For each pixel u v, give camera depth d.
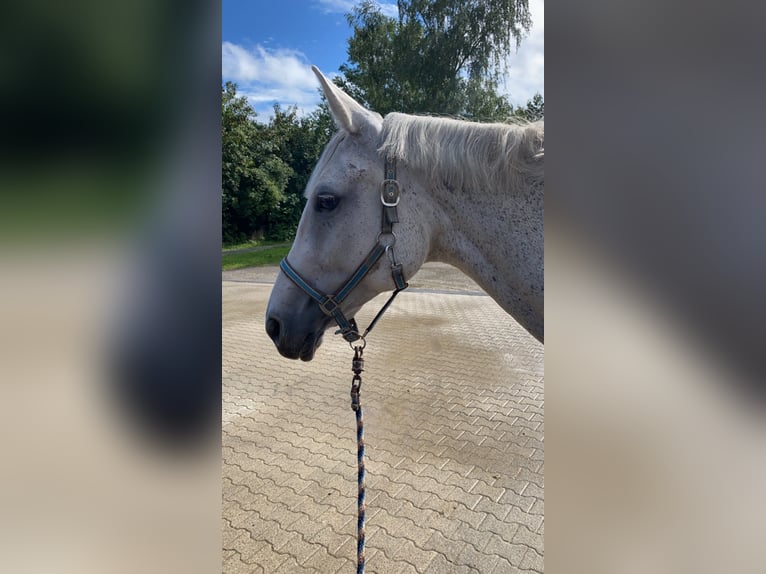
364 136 1.50
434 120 1.49
